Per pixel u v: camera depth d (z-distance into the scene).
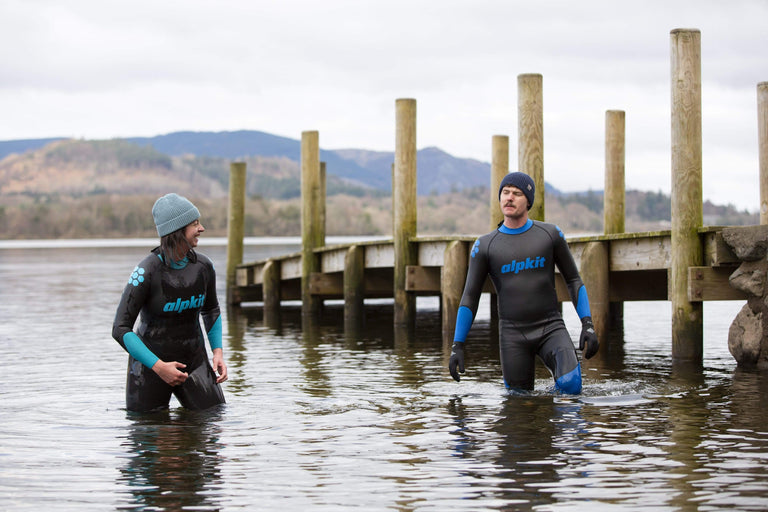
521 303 7.91
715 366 9.61
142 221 141.88
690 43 9.73
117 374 9.38
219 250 53.56
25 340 12.80
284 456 5.57
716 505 4.48
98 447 5.86
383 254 15.72
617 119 14.18
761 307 9.40
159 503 4.64
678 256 9.95
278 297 18.97
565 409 7.02
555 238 7.96
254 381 8.74
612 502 4.55
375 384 8.50
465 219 177.25
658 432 6.12
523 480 4.96
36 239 128.50
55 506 4.61
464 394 7.83
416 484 4.91
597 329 11.46
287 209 136.88
